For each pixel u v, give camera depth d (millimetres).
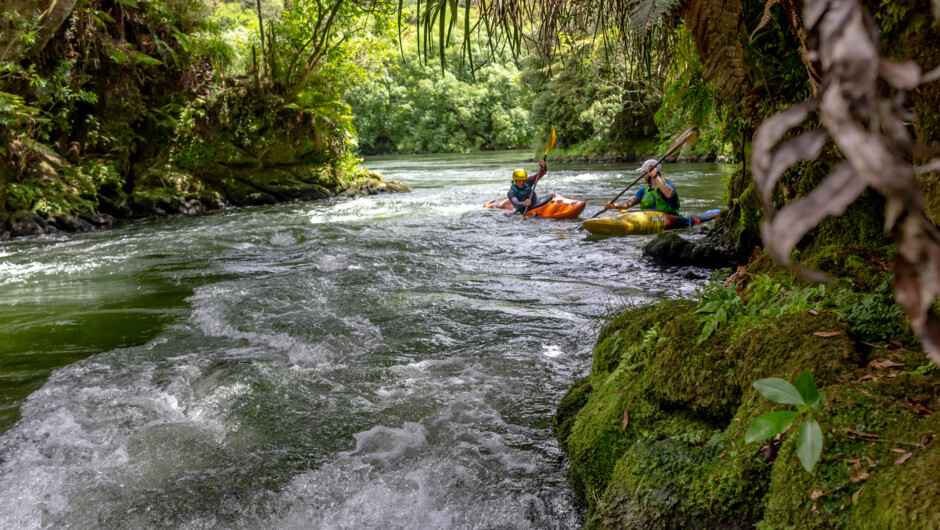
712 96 3725
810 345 1830
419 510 2193
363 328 4047
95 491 2357
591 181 14938
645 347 2408
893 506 1207
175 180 11805
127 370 3496
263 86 13047
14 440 2730
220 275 5930
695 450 1839
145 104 11930
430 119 39125
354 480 2373
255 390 3143
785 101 2801
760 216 5230
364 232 8180
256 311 4465
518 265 5957
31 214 9359
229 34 13672
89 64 10961
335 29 13250
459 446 2570
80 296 5277
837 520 1321
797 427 1556
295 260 6516
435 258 6277
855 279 2258
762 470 1609
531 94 25688
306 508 2230
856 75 217
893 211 222
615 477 1956
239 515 2203
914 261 221
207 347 3855
